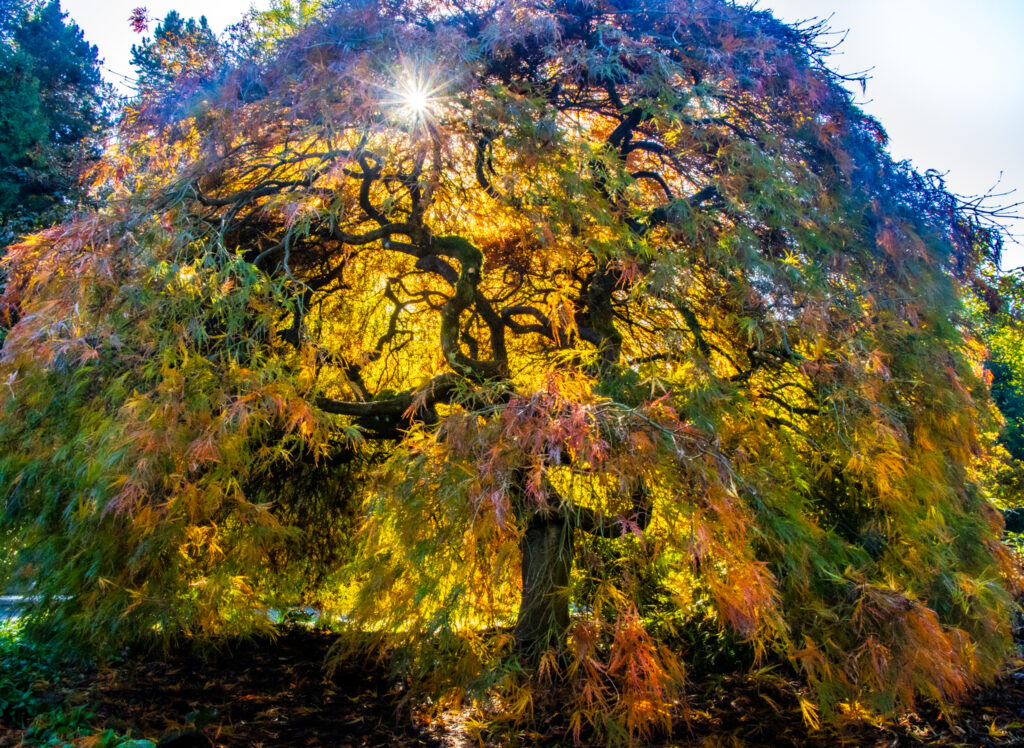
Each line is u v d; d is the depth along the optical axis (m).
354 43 3.85
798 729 3.15
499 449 2.69
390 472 3.18
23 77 11.45
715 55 3.87
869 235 3.96
